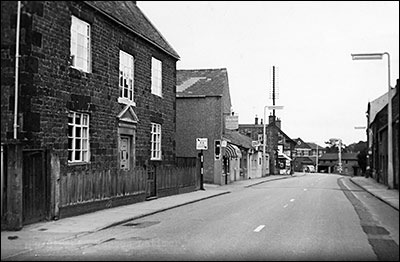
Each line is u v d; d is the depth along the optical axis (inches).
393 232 519.8
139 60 896.3
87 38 701.9
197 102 1448.1
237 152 1584.6
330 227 553.9
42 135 577.3
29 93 551.5
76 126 671.1
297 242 452.8
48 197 557.3
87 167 693.3
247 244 441.1
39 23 570.3
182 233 506.0
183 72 1547.7
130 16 893.8
